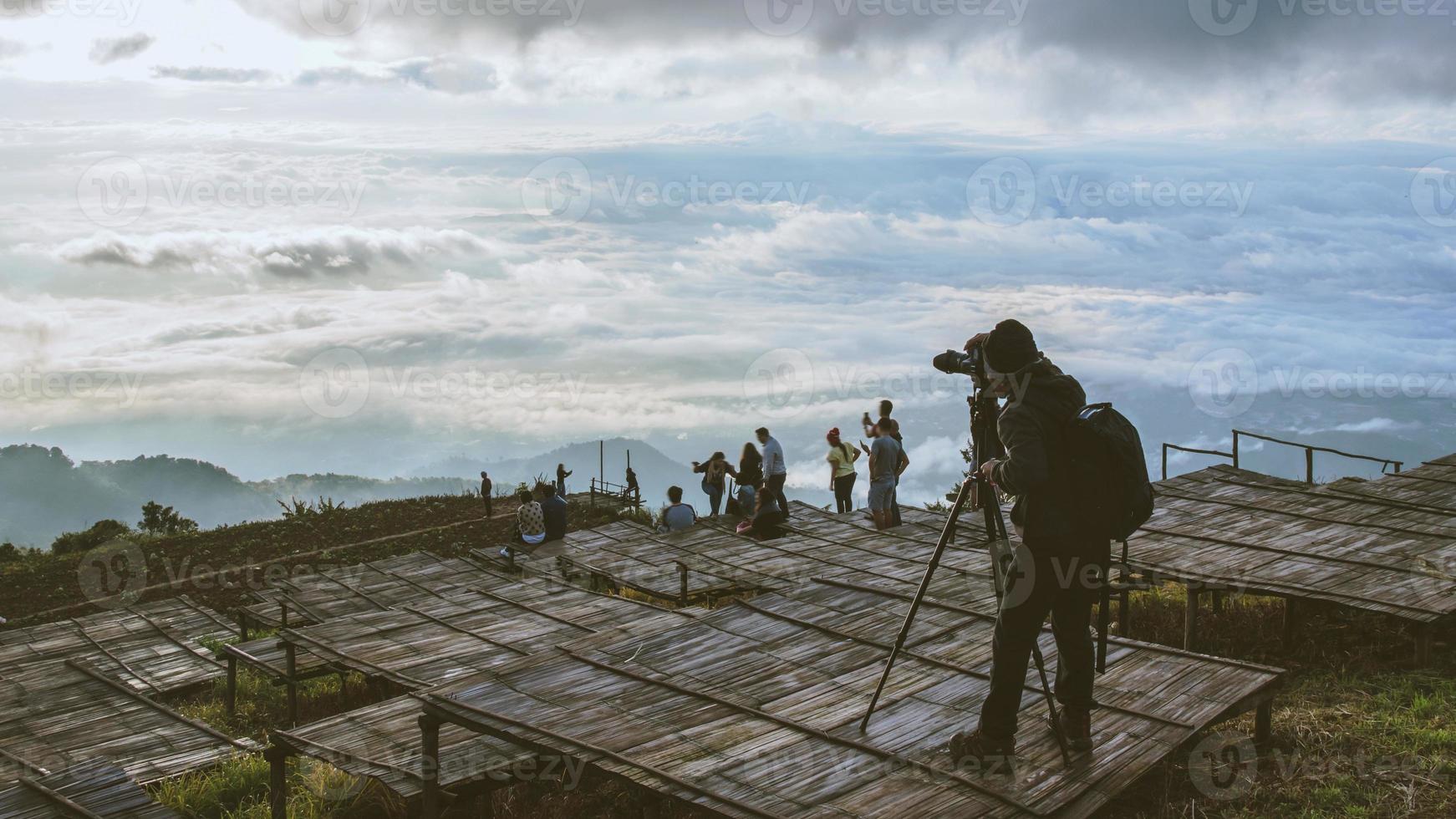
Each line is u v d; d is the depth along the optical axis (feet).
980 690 17.43
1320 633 25.53
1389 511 34.09
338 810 22.75
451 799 18.93
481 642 28.30
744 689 17.74
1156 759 14.60
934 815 13.01
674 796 13.83
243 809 23.57
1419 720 18.65
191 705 38.96
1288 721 19.10
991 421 15.15
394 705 22.40
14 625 72.38
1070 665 14.71
